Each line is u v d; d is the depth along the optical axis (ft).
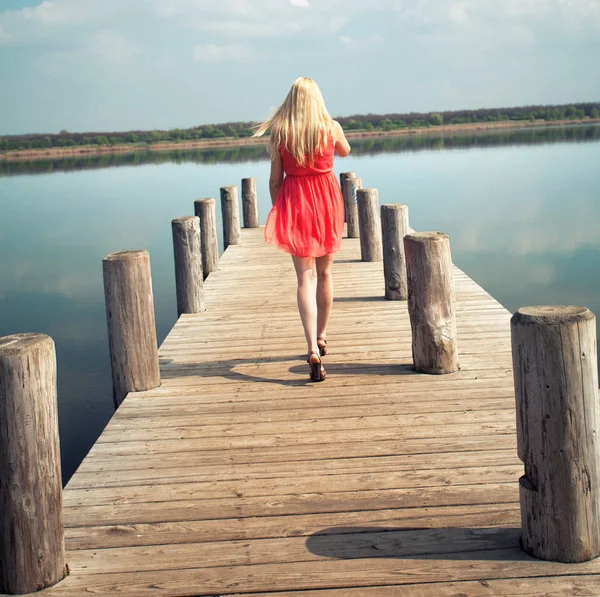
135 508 8.49
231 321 17.87
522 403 6.86
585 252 35.63
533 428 6.80
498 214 49.60
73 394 17.90
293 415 11.16
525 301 25.95
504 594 6.49
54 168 144.77
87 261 39.60
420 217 49.70
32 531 6.88
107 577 7.12
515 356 6.88
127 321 12.51
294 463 9.46
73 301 29.81
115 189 87.35
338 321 17.04
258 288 22.07
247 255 29.37
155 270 35.81
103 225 54.70
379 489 8.62
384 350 14.35
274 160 12.34
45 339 7.09
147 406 11.93
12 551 6.87
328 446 9.94
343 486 8.75
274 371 13.47
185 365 14.20
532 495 6.93
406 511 8.07
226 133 248.11
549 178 72.54
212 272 25.55
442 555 7.15
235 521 8.07
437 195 61.72
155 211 62.59
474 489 8.49
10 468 6.79
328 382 12.60
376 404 11.41
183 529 7.95
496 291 27.86
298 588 6.76
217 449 10.07
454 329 12.73
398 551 7.26
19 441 6.79
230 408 11.62
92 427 15.66
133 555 7.50
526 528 7.06
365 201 25.07
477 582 6.68
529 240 39.65
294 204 12.19
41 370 6.90
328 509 8.21
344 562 7.14
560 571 6.77
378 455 9.57
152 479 9.24
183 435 10.64
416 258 12.46
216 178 87.40
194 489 8.90
